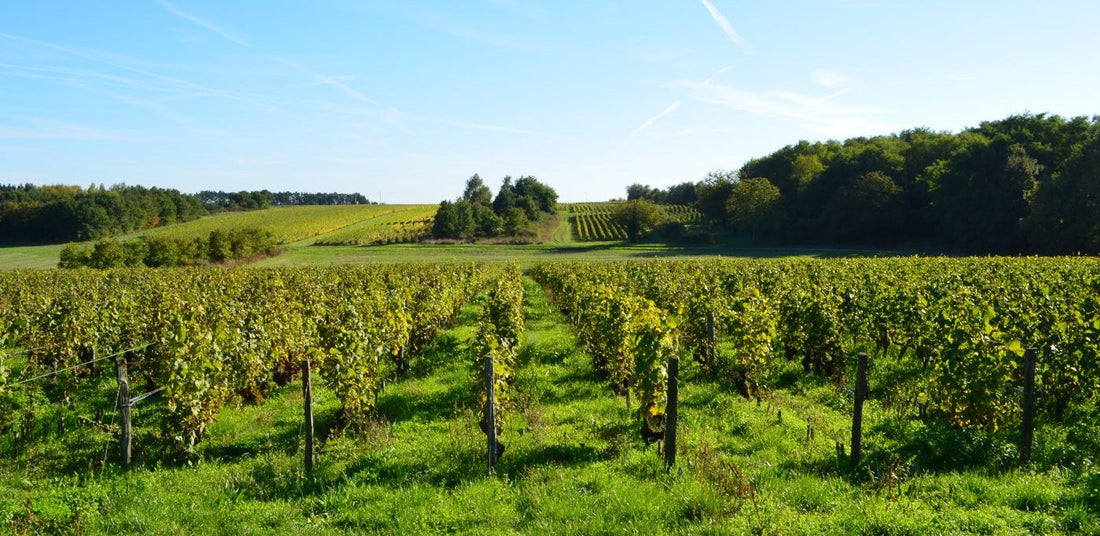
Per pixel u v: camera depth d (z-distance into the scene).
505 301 15.61
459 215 99.44
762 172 117.06
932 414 9.86
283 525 6.70
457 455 8.76
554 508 6.73
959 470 7.75
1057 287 16.16
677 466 7.83
